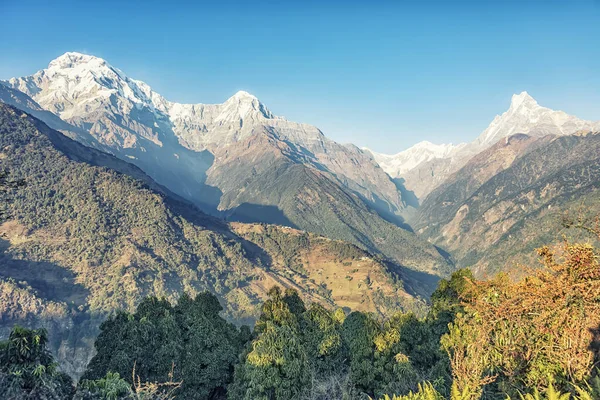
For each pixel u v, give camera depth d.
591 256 11.49
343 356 36.22
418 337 35.09
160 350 30.52
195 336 32.97
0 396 17.38
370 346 30.84
